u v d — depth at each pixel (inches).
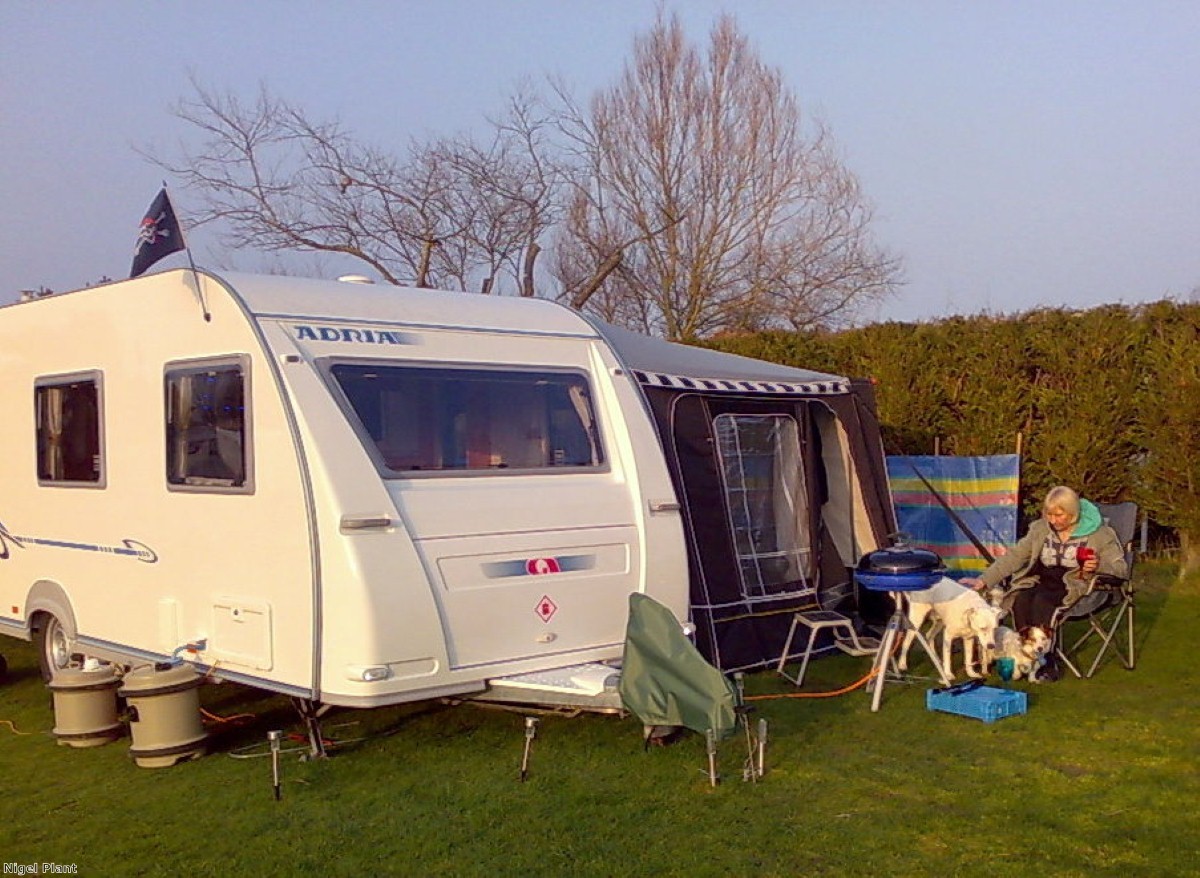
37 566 283.3
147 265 240.2
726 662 279.7
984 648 275.1
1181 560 413.1
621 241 821.2
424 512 210.7
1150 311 417.7
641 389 261.3
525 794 201.8
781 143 844.0
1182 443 393.1
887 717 248.7
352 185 650.8
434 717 254.7
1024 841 177.3
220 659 222.5
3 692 297.1
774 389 305.4
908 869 167.5
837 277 848.3
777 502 311.4
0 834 188.7
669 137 832.9
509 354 239.1
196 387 227.0
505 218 680.4
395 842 180.9
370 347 220.2
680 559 248.5
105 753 234.7
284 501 205.9
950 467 413.4
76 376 265.7
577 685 210.5
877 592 331.6
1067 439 421.1
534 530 223.8
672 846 177.2
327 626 200.2
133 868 172.7
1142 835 178.9
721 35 849.5
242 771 218.4
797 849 175.6
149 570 242.2
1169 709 251.8
